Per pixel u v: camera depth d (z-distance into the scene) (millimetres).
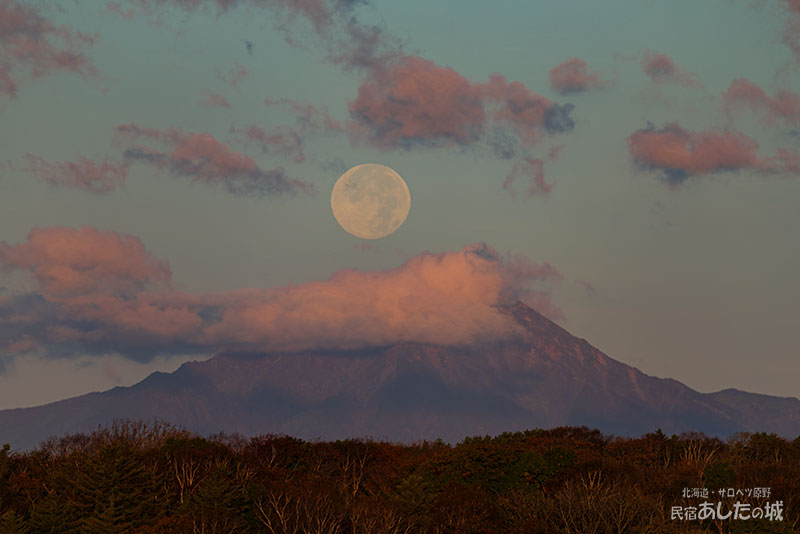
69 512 42875
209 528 38812
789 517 41750
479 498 43281
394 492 46469
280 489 43344
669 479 48406
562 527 40156
